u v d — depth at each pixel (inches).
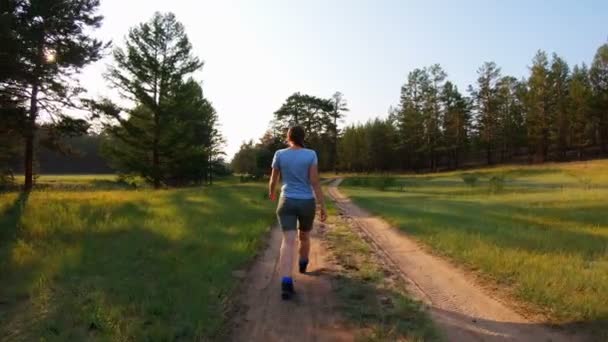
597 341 153.2
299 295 204.8
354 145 3941.9
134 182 1502.2
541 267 243.1
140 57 1327.5
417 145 3651.6
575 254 281.4
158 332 148.4
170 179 1667.1
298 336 157.9
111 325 152.3
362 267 261.9
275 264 267.1
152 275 216.7
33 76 778.8
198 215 444.1
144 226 348.8
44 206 458.0
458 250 301.3
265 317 175.9
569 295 195.2
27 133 877.8
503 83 3476.9
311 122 3602.4
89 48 901.2
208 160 2393.0
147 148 1393.9
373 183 1722.4
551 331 163.5
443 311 185.8
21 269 218.1
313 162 211.9
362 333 160.2
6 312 166.7
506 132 3486.7
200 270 225.6
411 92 3604.8
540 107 3166.8
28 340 144.1
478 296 207.2
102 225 341.1
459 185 1651.1
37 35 786.2
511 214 553.0
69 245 271.4
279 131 3540.8
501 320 175.6
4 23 680.4
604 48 3090.6
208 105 2281.0
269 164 2815.0
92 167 4033.0
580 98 3021.7
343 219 520.4
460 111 3553.2
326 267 260.7
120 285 197.6
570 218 500.7
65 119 977.5
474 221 464.1
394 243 352.2
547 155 3304.6
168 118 1378.0
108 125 1218.0
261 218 458.0
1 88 829.8
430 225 426.6
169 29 1347.2
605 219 485.7
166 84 1349.7
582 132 3120.1
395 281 231.5
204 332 155.5
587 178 1552.7
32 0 783.7
